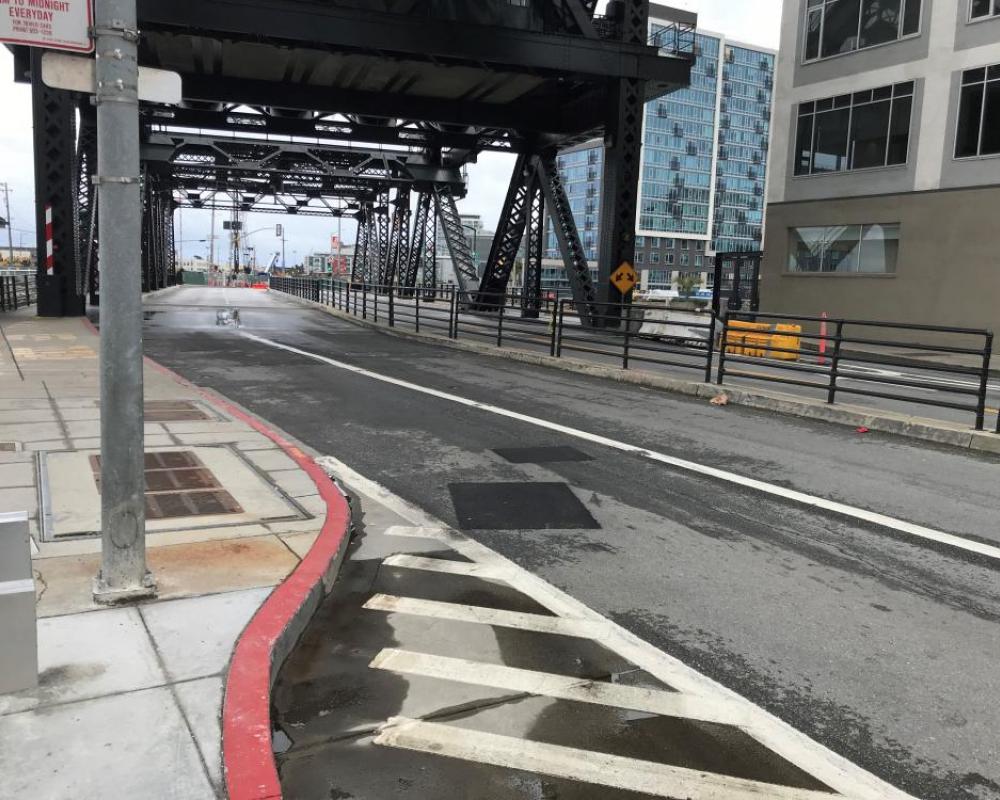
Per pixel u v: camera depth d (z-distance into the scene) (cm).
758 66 16888
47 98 2072
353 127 3164
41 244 2105
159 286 5803
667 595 469
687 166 16138
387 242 5938
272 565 457
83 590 406
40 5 344
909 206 2550
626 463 788
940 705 354
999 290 2341
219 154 4056
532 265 3216
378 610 438
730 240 17062
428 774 294
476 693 353
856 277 2706
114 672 328
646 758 308
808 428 991
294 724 324
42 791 255
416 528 581
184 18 1766
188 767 271
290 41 1936
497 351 1788
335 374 1400
